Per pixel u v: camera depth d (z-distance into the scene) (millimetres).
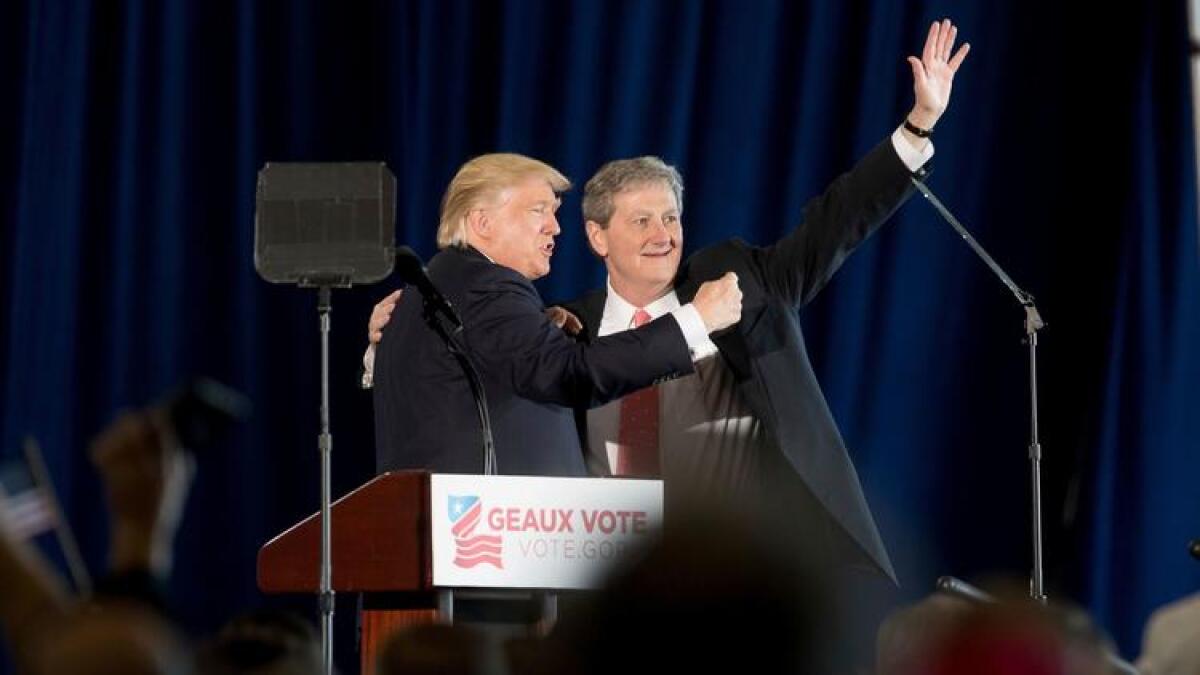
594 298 11852
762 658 3717
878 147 11523
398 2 14766
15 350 14500
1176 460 15039
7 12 14773
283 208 9984
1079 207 15086
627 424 11281
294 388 14633
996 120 15070
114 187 14641
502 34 14672
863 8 14961
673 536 3781
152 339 14609
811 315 15023
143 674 3922
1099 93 15086
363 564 9133
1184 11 15008
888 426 14930
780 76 14961
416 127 14641
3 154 14727
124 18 14664
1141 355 15023
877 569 11164
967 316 15031
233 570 14531
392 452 10180
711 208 14828
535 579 8977
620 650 3727
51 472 14469
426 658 4371
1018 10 15094
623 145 14734
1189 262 15031
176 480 4590
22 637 4469
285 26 14820
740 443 11297
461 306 10172
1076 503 14969
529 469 10055
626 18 14766
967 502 14984
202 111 14734
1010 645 3900
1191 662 5812
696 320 9992
